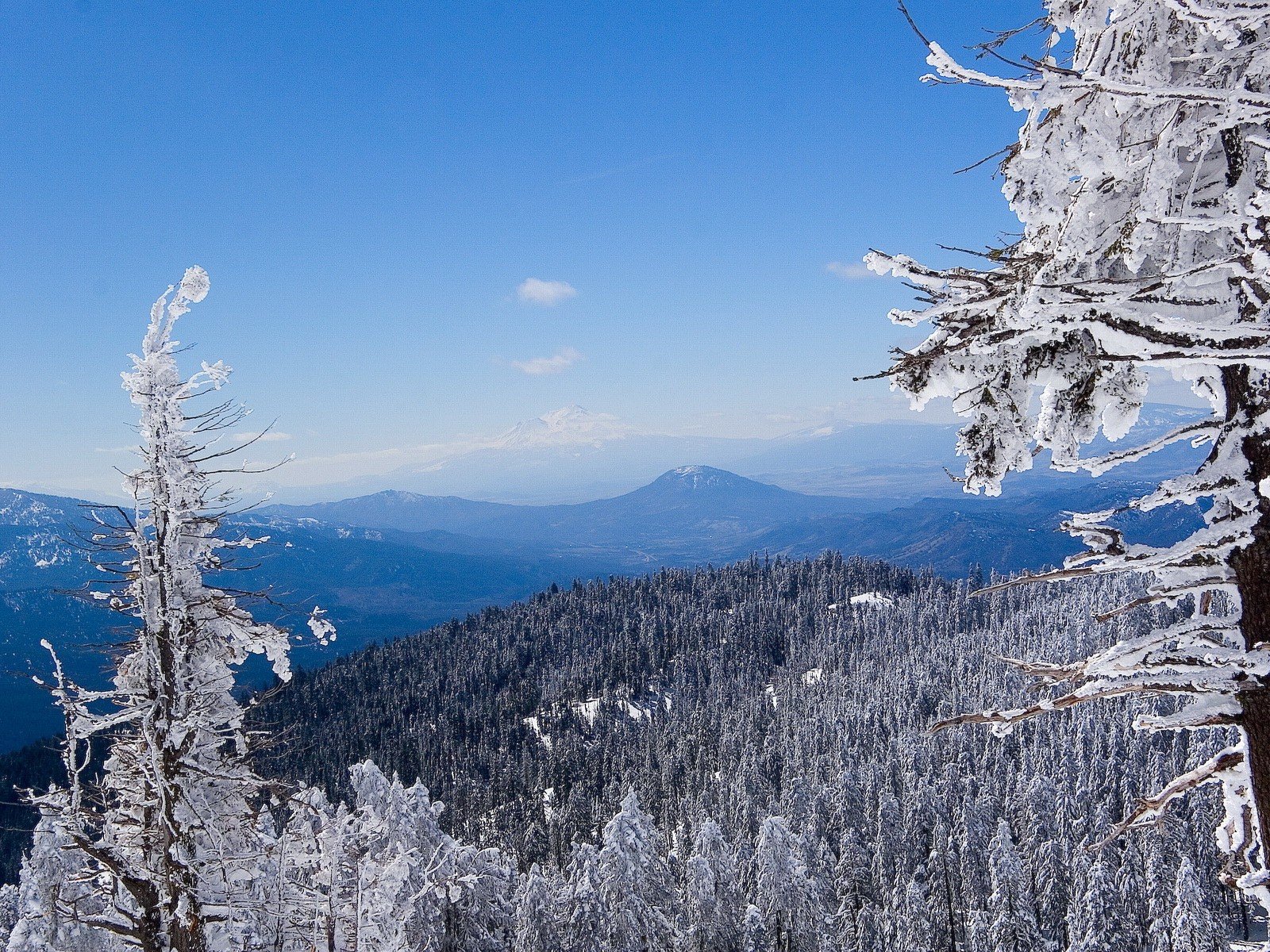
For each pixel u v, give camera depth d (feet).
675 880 219.20
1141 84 12.59
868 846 241.76
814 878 203.41
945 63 13.23
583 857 199.31
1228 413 14.25
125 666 39.78
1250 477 13.67
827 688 544.21
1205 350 12.40
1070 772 261.44
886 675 495.82
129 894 39.73
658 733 476.95
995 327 15.38
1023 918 192.54
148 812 39.01
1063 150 13.58
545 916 152.56
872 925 200.03
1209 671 13.58
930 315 15.74
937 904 211.61
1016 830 239.30
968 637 542.98
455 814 389.39
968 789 262.47
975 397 16.39
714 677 635.66
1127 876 191.01
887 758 321.52
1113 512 14.82
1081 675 15.02
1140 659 14.19
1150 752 249.75
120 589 39.45
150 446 38.70
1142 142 13.64
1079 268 15.03
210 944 39.47
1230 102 12.03
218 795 40.14
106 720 37.11
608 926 167.12
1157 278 13.04
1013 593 646.74
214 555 41.52
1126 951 182.09
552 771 434.71
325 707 612.29
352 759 482.28
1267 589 13.46
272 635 42.04
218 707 40.22
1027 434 16.33
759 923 176.65
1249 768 14.05
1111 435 16.51
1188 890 164.45
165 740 37.78
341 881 50.93
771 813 295.07
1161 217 12.60
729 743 426.51
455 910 115.75
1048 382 15.94
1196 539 13.88
